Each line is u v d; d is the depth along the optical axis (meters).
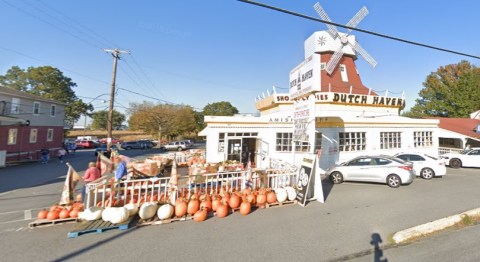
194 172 10.55
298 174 8.19
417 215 6.28
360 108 17.95
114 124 79.12
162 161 12.71
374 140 15.98
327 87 20.52
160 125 43.91
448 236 4.95
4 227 5.76
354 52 22.91
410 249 4.43
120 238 5.06
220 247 4.63
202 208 6.34
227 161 12.97
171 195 6.68
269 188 7.73
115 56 21.72
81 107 46.97
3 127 20.88
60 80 43.94
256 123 14.41
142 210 5.92
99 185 6.30
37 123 24.75
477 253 4.19
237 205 6.82
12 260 4.18
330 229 5.47
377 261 4.05
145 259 4.19
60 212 5.97
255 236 5.13
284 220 6.11
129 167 10.31
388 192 8.99
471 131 21.42
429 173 11.62
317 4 22.50
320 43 22.41
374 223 5.79
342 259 4.15
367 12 23.53
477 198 7.92
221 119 13.93
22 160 21.86
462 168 15.54
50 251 4.50
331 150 14.88
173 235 5.21
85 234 5.24
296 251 4.45
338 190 9.45
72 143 33.59
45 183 11.83
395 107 19.16
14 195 9.29
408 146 16.84
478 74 31.70
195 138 66.38
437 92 35.78
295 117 9.95
